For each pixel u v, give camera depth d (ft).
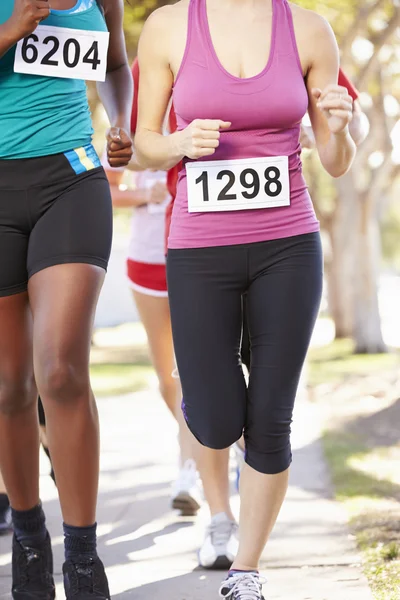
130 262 38.19
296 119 23.82
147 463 46.75
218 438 24.40
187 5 24.56
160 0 50.52
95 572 23.72
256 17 24.12
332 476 41.01
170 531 33.65
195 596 26.55
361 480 39.96
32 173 23.20
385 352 130.00
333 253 145.48
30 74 23.22
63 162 23.35
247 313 24.43
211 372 23.94
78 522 23.72
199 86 23.61
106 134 25.16
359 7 99.09
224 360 24.00
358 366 101.96
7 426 24.54
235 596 24.31
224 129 23.73
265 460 24.02
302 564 28.91
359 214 132.16
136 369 107.45
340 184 134.10
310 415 60.80
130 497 39.11
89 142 24.14
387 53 119.96
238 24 24.02
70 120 23.62
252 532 24.54
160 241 37.45
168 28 24.36
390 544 30.09
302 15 24.38
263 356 23.76
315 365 106.73
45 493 39.63
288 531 32.60
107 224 23.72
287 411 23.91
